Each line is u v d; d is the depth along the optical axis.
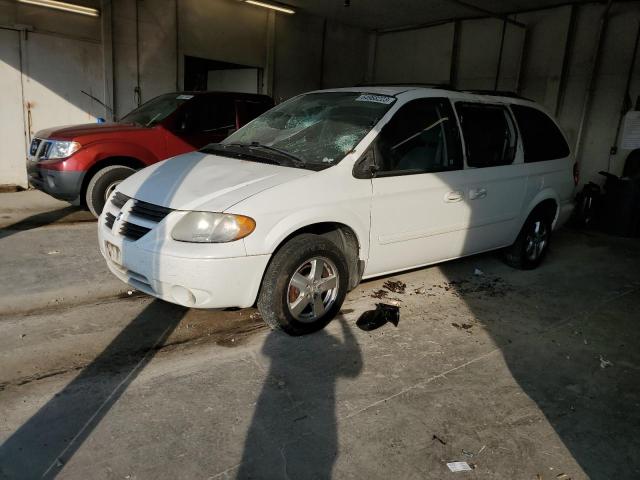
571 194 6.09
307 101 4.93
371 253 4.14
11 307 4.13
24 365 3.31
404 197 4.21
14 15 8.66
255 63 11.64
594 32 9.39
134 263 3.52
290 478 2.46
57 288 4.55
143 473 2.43
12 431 2.67
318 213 3.69
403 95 4.43
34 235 6.08
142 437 2.68
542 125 5.70
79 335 3.74
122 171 6.52
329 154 4.04
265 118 4.98
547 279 5.62
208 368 3.38
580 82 9.67
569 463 2.70
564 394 3.35
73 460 2.49
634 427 3.05
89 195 6.43
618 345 4.11
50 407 2.89
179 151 6.98
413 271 5.50
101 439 2.65
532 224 5.71
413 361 3.63
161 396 3.04
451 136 4.63
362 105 4.44
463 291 5.05
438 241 4.63
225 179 3.71
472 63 11.48
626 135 9.10
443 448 2.75
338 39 12.95
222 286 3.37
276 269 3.60
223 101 7.52
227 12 10.93
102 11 9.38
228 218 3.36
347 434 2.80
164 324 3.97
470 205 4.78
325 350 3.69
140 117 7.42
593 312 4.75
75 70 9.42
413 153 4.35
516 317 4.53
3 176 9.12
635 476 2.63
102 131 6.57
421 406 3.11
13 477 2.37
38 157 6.56
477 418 3.03
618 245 7.43
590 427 3.02
